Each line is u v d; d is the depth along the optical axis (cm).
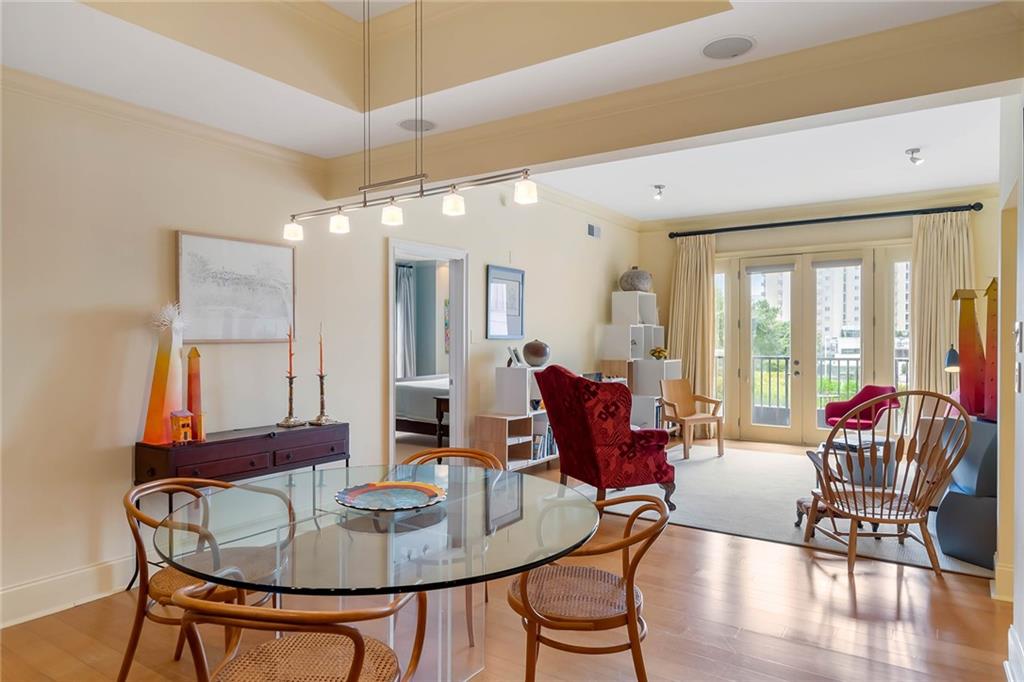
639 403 697
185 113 335
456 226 536
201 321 354
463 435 543
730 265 786
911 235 670
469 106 334
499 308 581
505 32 294
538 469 607
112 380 317
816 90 274
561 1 279
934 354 644
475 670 238
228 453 331
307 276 416
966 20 243
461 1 304
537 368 587
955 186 632
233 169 374
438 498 232
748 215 764
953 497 356
